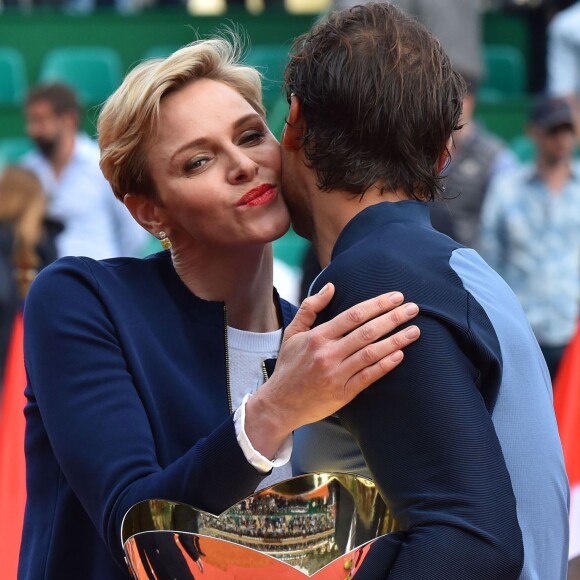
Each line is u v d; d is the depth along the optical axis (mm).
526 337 5395
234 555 5098
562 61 27344
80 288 6047
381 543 4941
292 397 5094
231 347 6434
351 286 5160
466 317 5094
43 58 28906
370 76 5348
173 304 6297
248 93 6406
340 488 5336
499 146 19562
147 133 6172
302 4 33594
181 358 6160
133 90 6152
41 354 5891
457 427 4836
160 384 5992
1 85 28297
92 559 5926
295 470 5863
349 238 5430
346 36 5453
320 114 5480
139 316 6109
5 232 16281
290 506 5352
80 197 20906
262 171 6125
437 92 5438
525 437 5266
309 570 5301
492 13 30828
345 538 5281
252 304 6539
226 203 6082
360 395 5031
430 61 5457
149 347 6035
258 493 5348
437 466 4828
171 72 6117
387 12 5578
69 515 5957
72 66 28344
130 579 5801
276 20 29250
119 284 6180
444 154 5688
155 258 6441
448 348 4973
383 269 5148
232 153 6078
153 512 5184
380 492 5082
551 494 5336
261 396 5203
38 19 28781
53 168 21016
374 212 5426
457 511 4758
